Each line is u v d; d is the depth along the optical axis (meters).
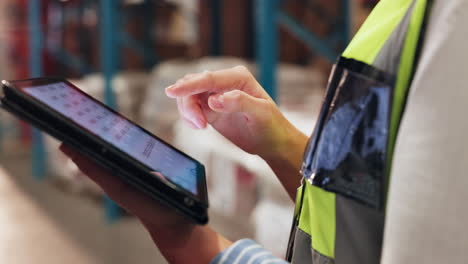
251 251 0.63
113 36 3.78
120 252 3.24
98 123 0.63
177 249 0.63
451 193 0.47
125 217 3.91
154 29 4.29
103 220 3.88
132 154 0.58
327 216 0.59
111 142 0.57
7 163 6.02
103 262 3.09
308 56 3.08
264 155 0.91
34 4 4.95
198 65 3.46
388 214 0.50
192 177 0.65
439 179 0.47
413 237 0.48
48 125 0.56
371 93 0.54
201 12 3.74
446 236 0.47
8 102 0.56
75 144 0.56
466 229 0.47
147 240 3.43
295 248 0.69
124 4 4.03
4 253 3.24
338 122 0.56
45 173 5.29
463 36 0.47
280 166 0.92
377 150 0.53
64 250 3.29
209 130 2.88
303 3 2.77
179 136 3.24
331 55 2.35
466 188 0.47
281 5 2.78
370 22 0.60
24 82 0.62
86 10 4.88
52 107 0.57
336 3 2.61
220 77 0.87
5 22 6.06
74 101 0.67
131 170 0.56
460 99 0.47
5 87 0.56
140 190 0.58
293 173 0.91
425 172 0.48
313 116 2.23
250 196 2.45
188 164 0.72
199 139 2.93
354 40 0.60
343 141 0.56
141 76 4.18
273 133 0.88
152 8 4.25
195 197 0.56
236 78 0.89
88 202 4.36
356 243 0.58
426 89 0.48
